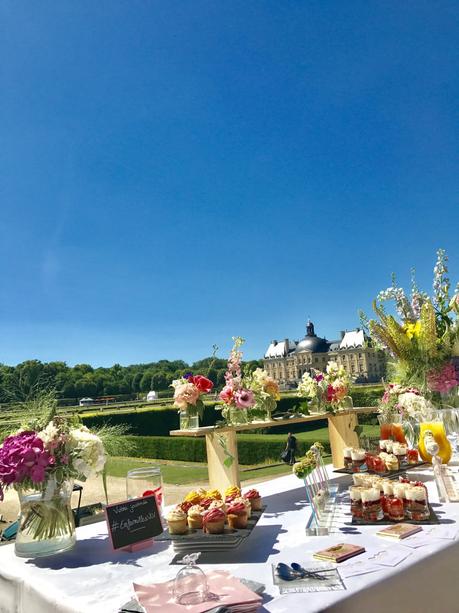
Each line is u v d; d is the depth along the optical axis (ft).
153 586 4.64
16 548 6.04
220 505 6.11
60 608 4.73
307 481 7.15
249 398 8.84
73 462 6.23
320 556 5.24
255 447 37.83
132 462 38.19
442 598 5.19
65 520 6.20
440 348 10.62
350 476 10.00
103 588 4.94
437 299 11.16
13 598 5.46
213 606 4.10
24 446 6.04
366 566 4.92
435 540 5.59
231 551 5.73
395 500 6.46
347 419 11.25
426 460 9.59
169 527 6.04
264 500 8.47
